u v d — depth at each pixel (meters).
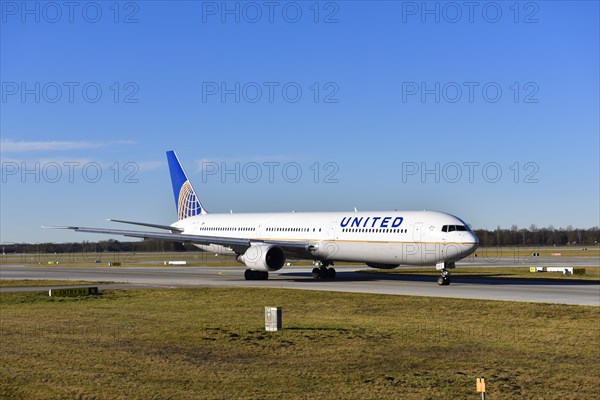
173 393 17.86
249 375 19.78
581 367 20.42
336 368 20.64
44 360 22.12
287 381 19.02
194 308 37.00
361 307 36.03
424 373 19.84
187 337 26.47
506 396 17.25
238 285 52.41
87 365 21.30
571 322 29.50
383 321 30.64
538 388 17.98
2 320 32.41
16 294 46.44
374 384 18.58
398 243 51.66
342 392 17.78
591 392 17.56
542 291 44.69
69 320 32.06
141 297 43.44
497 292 43.91
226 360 21.97
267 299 40.84
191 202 75.50
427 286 49.75
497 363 21.09
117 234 62.19
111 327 29.45
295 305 37.69
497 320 30.47
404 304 36.84
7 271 86.12
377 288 47.81
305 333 27.17
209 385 18.64
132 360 22.03
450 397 17.22
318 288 48.22
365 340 25.41
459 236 48.72
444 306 35.62
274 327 27.81
